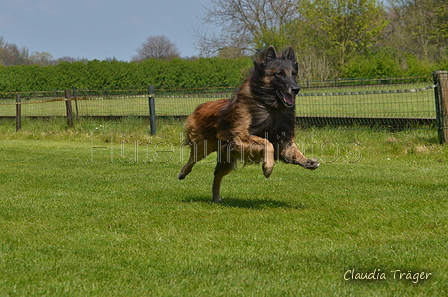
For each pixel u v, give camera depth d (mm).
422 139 13211
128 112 22047
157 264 4719
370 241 5410
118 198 8250
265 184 9383
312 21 43312
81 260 4875
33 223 6504
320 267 4496
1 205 7660
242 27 45062
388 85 20641
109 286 4125
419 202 7176
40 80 48312
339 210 6895
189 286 4086
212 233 5848
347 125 15383
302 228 6020
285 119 7289
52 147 16734
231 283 4117
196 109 8227
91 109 24078
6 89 48750
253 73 7227
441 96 12594
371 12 44188
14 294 3939
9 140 19625
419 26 48500
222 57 46625
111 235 5824
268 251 5098
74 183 9773
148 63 46938
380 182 9219
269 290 3953
